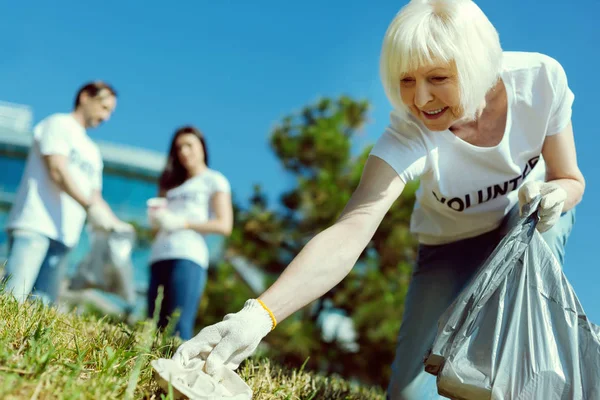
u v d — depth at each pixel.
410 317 2.47
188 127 4.15
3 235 13.36
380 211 2.05
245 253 9.10
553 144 2.24
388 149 2.12
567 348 1.88
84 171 3.89
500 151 2.17
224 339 1.71
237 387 1.66
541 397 1.84
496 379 1.83
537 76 2.17
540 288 1.92
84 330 2.22
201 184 4.08
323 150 9.41
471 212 2.35
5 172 14.36
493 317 1.88
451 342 1.86
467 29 1.86
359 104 9.81
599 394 1.86
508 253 1.87
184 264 3.83
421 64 1.84
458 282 2.43
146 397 1.62
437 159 2.17
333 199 9.09
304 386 2.31
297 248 9.18
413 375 2.37
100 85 3.92
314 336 8.31
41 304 2.24
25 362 1.54
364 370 8.35
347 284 8.55
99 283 4.14
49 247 3.63
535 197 1.96
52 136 3.72
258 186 9.46
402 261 8.75
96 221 4.00
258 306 1.79
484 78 1.89
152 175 15.48
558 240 2.31
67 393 1.43
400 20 1.88
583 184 2.23
